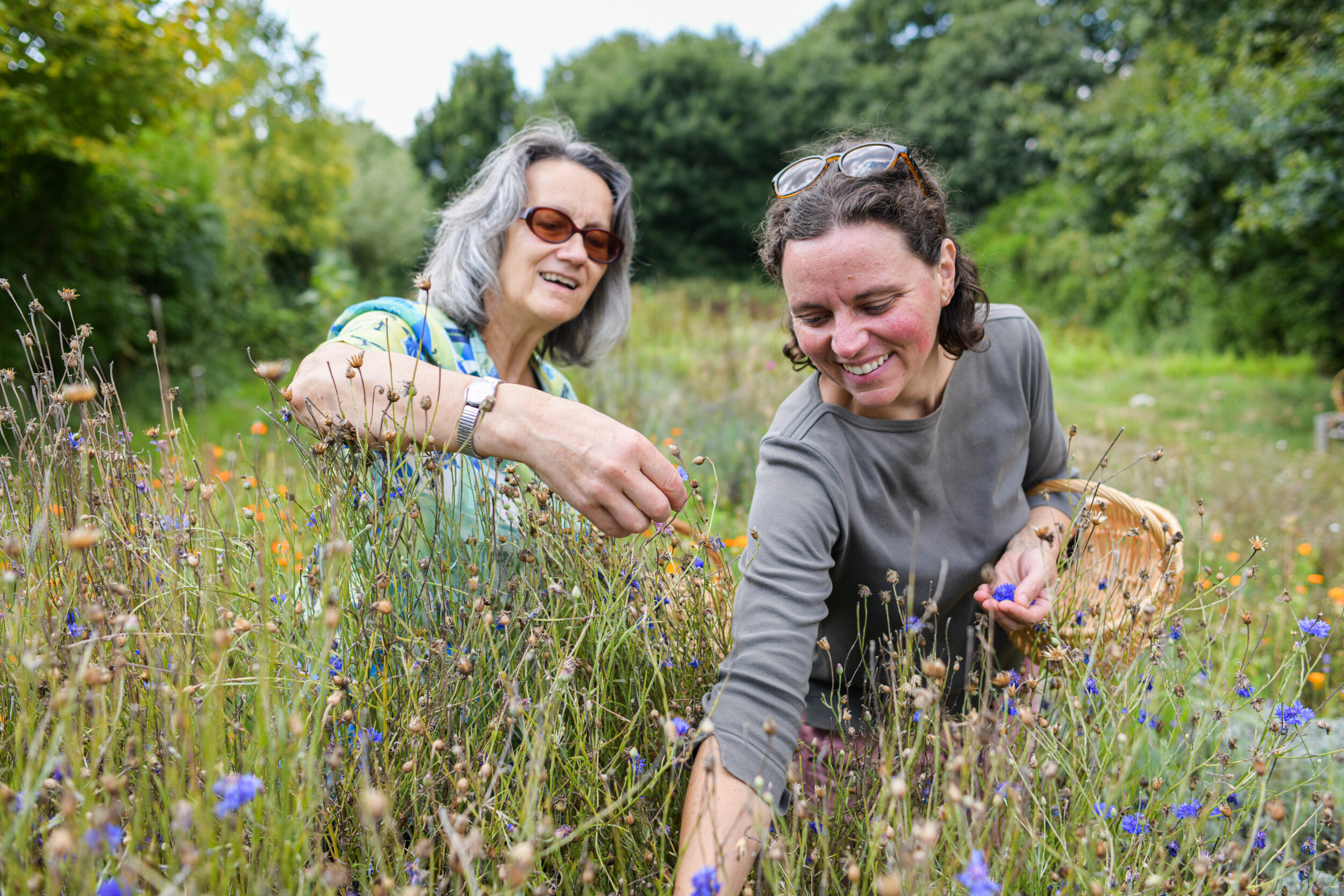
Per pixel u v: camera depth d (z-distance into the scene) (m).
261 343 12.98
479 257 2.01
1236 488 5.09
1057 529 1.76
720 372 7.15
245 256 13.24
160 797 1.03
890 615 1.72
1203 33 11.99
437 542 1.46
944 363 1.67
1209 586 1.60
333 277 16.98
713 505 1.51
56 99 6.26
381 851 0.85
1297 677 2.22
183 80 6.89
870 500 1.61
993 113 26.23
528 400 1.36
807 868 1.19
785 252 1.45
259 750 0.95
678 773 1.19
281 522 1.41
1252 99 10.05
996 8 29.47
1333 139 9.34
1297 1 10.38
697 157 25.34
